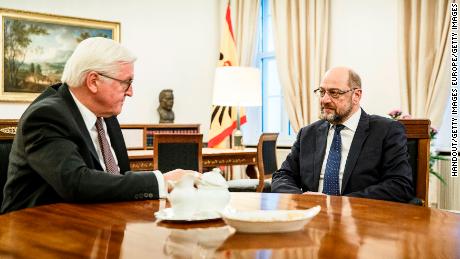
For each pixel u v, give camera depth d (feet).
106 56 5.51
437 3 14.52
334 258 2.72
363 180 7.52
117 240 3.19
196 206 3.93
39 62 19.03
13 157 5.15
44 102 5.15
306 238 3.24
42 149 4.83
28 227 3.62
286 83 19.65
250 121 22.93
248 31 21.72
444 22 14.30
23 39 18.69
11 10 18.39
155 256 2.76
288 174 8.46
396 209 4.55
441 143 14.79
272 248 2.95
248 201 4.98
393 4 16.14
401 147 7.47
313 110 18.47
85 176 4.74
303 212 3.59
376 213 4.31
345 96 7.84
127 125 18.33
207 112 23.22
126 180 4.91
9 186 5.10
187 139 12.92
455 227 3.66
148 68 21.75
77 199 4.72
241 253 2.82
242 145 17.34
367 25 17.03
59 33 19.44
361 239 3.22
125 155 6.51
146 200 4.98
